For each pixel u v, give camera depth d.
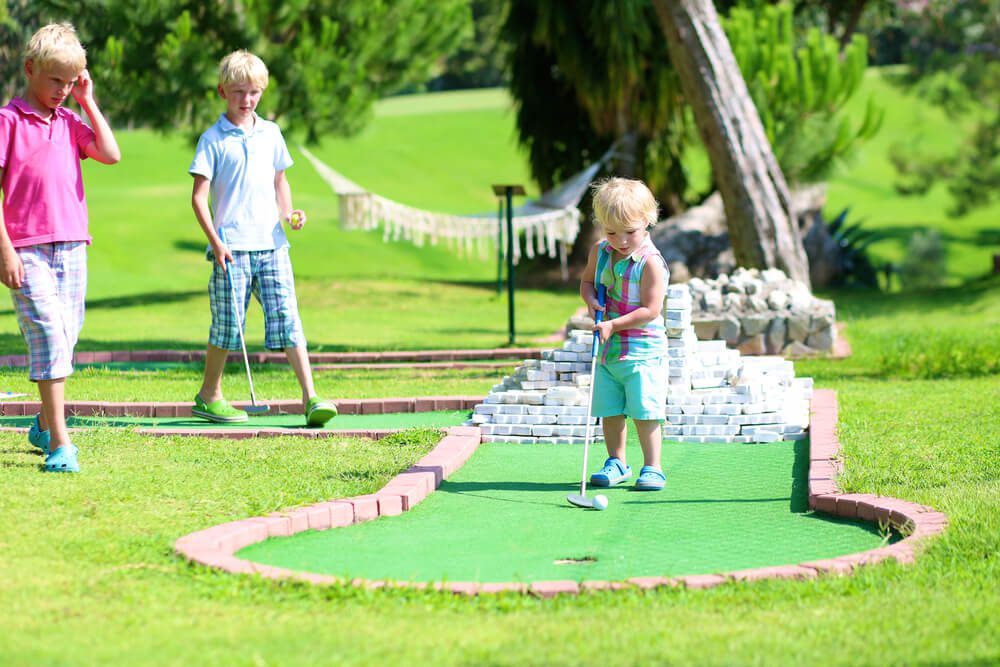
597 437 7.19
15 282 5.55
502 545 4.73
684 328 7.47
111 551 4.27
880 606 3.69
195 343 13.86
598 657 3.16
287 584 3.92
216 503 5.12
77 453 6.10
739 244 15.42
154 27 20.39
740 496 5.70
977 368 11.30
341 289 21.97
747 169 15.23
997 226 43.56
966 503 5.06
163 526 4.69
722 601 3.78
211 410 7.55
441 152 49.59
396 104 65.19
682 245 23.66
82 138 5.94
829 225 27.28
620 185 5.79
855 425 7.50
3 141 5.61
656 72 23.94
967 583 3.94
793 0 29.69
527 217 21.30
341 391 9.32
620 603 3.78
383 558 4.48
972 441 6.84
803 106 19.78
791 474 6.20
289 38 22.77
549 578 4.21
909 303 21.16
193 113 20.81
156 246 29.97
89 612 3.55
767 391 7.49
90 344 13.44
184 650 3.19
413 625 3.50
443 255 33.44
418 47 22.91
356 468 6.00
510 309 14.09
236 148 7.16
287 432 7.01
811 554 4.58
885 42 46.69
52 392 5.67
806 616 3.59
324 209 37.53
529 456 6.76
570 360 7.54
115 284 25.45
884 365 11.59
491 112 59.19
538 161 26.56
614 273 5.89
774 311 12.84
